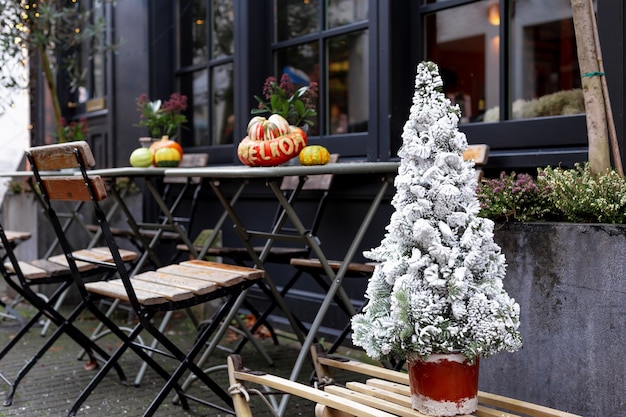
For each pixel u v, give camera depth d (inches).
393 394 84.0
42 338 182.1
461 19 159.9
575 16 103.4
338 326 175.0
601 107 102.1
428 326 73.4
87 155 106.0
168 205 229.9
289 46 197.3
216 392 114.9
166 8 237.1
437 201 76.7
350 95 181.2
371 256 81.6
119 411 124.0
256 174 106.5
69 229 221.1
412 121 79.9
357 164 114.0
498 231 95.3
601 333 84.8
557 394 88.9
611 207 88.7
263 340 176.6
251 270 117.6
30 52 249.9
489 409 77.8
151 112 175.0
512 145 146.6
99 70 270.2
